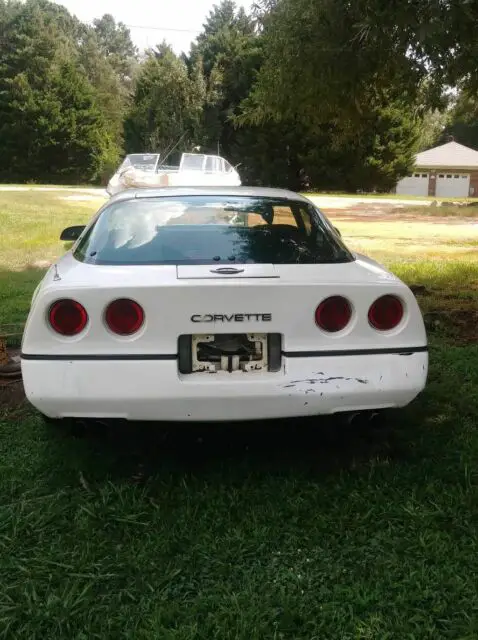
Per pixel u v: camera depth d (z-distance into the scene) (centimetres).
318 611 219
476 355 487
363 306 290
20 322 588
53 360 280
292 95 658
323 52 545
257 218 364
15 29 5419
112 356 279
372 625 212
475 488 292
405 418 373
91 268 310
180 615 218
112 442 351
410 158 4128
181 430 365
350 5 491
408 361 295
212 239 340
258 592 229
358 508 282
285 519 277
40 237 1205
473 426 365
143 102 4725
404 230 1528
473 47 437
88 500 292
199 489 301
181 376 282
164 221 356
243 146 4212
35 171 4925
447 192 4838
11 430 367
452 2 404
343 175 4094
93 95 5247
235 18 4512
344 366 288
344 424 362
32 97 4847
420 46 455
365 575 237
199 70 4331
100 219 365
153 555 250
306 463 328
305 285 284
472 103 936
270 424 368
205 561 248
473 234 1437
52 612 217
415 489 294
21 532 265
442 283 777
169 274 292
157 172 1902
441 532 262
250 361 286
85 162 4978
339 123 767
